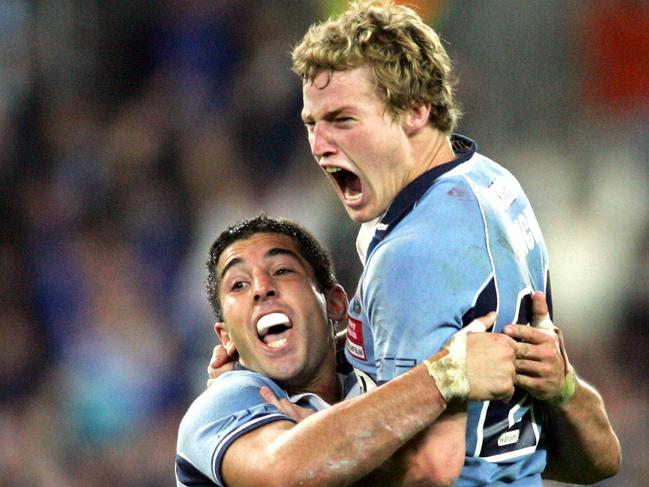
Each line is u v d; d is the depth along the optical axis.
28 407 32.16
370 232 12.02
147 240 36.38
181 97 39.22
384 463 11.35
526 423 11.97
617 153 35.50
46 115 39.81
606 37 36.41
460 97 35.75
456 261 11.01
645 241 33.81
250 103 38.06
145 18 40.59
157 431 32.09
